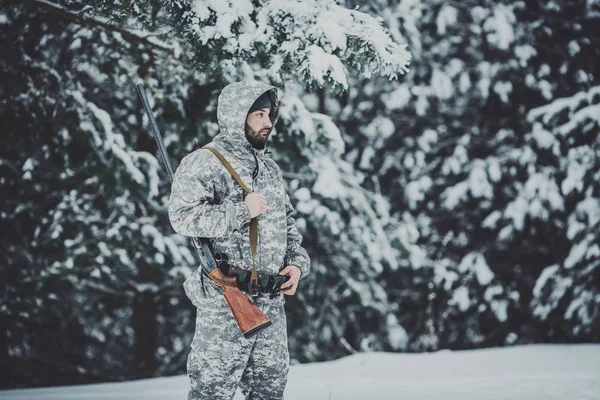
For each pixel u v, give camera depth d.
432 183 13.82
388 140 14.10
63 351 12.20
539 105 13.52
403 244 11.93
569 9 13.39
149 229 10.69
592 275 12.05
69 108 8.81
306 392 5.70
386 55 5.36
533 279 13.61
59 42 8.39
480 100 13.85
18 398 6.35
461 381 5.86
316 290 12.68
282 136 8.46
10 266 10.82
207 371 3.54
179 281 11.44
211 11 5.53
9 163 10.21
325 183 10.80
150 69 7.45
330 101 14.13
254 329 3.42
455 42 13.67
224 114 3.63
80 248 10.64
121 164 9.34
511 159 13.16
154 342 12.36
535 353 7.47
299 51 5.41
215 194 3.58
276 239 3.63
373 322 13.93
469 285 13.54
